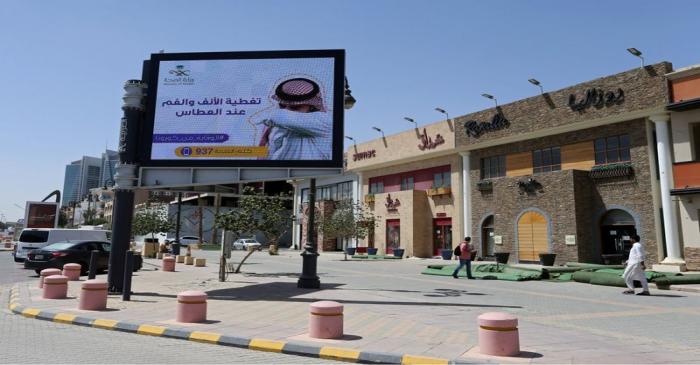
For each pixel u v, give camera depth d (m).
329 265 28.05
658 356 6.74
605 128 25.52
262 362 6.66
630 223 24.33
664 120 22.91
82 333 8.67
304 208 50.78
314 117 14.43
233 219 17.75
